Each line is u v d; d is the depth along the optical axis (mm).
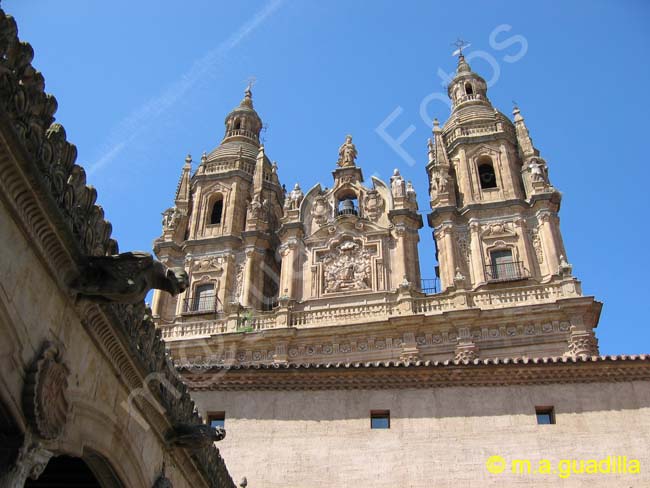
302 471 22188
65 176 8898
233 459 22625
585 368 23141
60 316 8992
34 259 8438
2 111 7438
